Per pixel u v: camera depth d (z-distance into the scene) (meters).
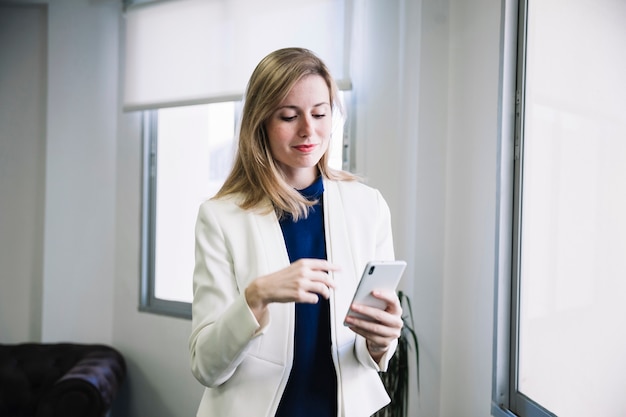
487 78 1.84
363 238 1.04
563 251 1.45
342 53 2.42
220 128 2.96
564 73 1.45
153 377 3.07
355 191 1.09
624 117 1.18
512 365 1.72
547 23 1.55
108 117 3.22
